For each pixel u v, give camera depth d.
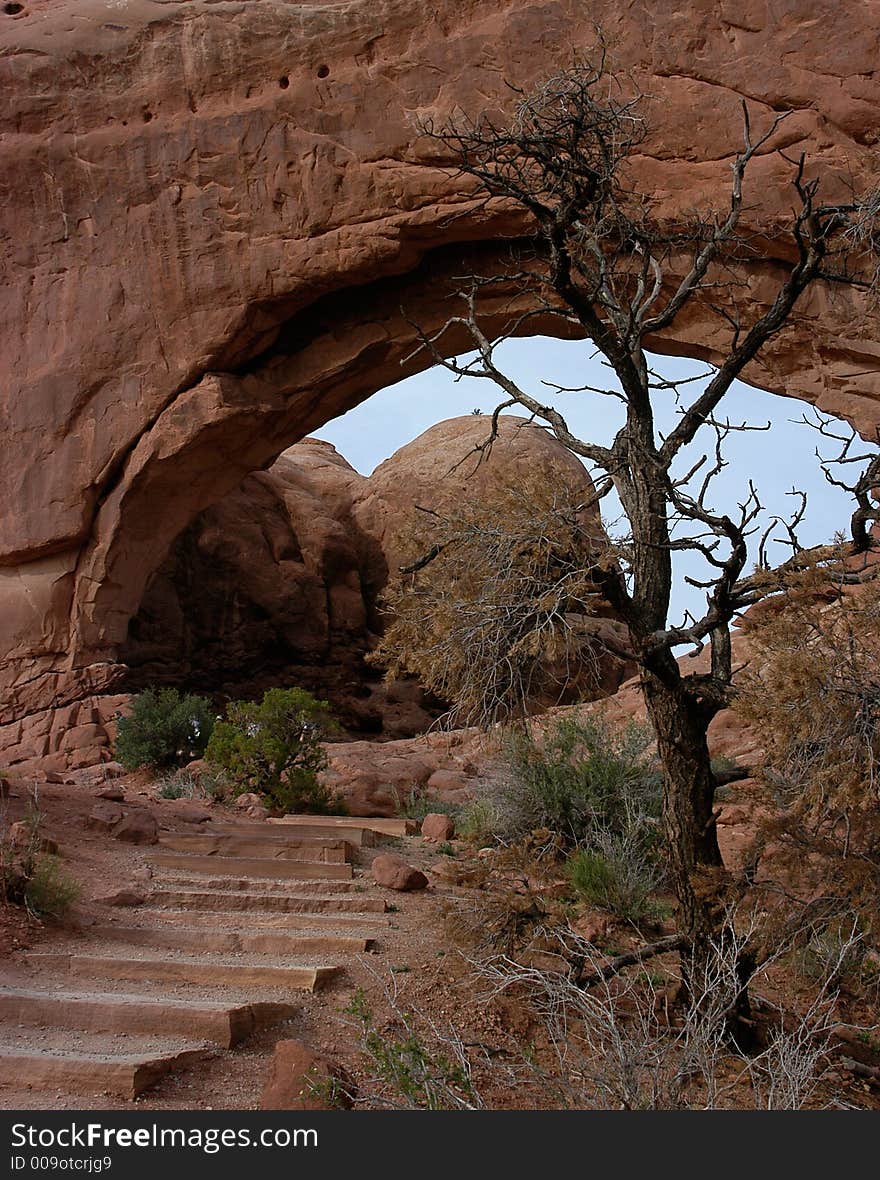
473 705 6.09
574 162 6.66
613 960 5.80
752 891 5.55
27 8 22.50
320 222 19.06
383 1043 4.85
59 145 21.02
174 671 24.39
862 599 5.12
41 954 6.05
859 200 8.05
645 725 10.97
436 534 6.27
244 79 19.91
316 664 25.95
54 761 19.75
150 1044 4.92
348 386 21.08
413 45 18.66
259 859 8.70
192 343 20.11
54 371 20.95
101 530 20.89
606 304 6.52
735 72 16.75
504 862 6.77
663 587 6.03
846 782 4.86
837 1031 5.88
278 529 26.44
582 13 17.61
